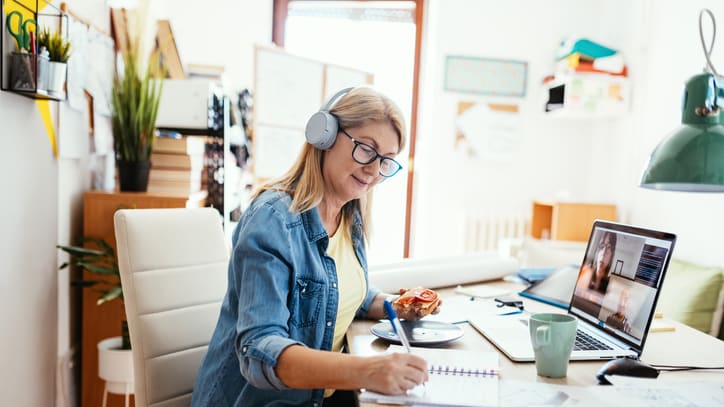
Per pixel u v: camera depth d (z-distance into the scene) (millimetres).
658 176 1068
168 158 2201
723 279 2215
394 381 800
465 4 3617
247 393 1030
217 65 3305
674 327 1288
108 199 1980
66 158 1901
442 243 3727
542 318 1008
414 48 3834
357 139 1072
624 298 1144
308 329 1086
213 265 1350
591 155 3746
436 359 1008
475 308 1419
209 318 1308
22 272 1605
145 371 1197
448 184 3693
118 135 2092
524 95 3699
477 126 3672
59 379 1914
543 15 3682
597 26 3680
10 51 1464
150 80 2314
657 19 3023
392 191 3934
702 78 1072
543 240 3264
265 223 1003
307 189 1093
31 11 1556
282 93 3146
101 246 1938
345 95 1113
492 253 1888
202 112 2318
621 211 3316
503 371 975
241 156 2980
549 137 3742
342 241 1247
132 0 2203
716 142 1042
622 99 3258
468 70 3641
